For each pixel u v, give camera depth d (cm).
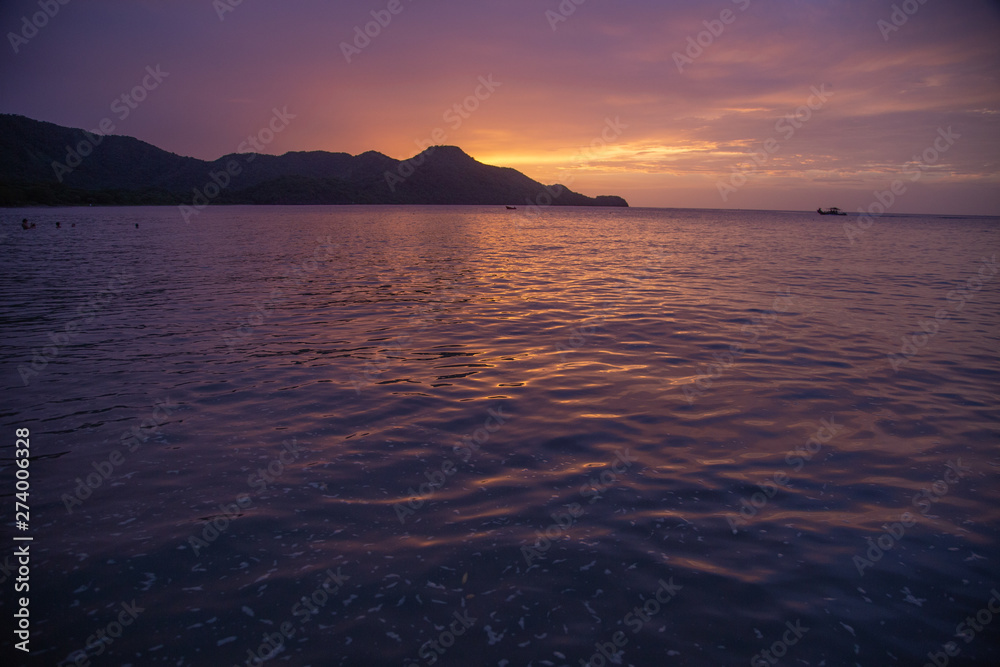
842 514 597
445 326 1516
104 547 533
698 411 895
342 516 588
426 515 590
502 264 3170
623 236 6341
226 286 2250
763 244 5081
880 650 412
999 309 1780
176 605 455
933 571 504
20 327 1487
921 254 3975
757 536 555
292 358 1196
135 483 657
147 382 1027
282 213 15788
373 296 2012
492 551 527
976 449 759
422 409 900
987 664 399
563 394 973
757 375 1083
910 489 653
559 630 427
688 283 2372
